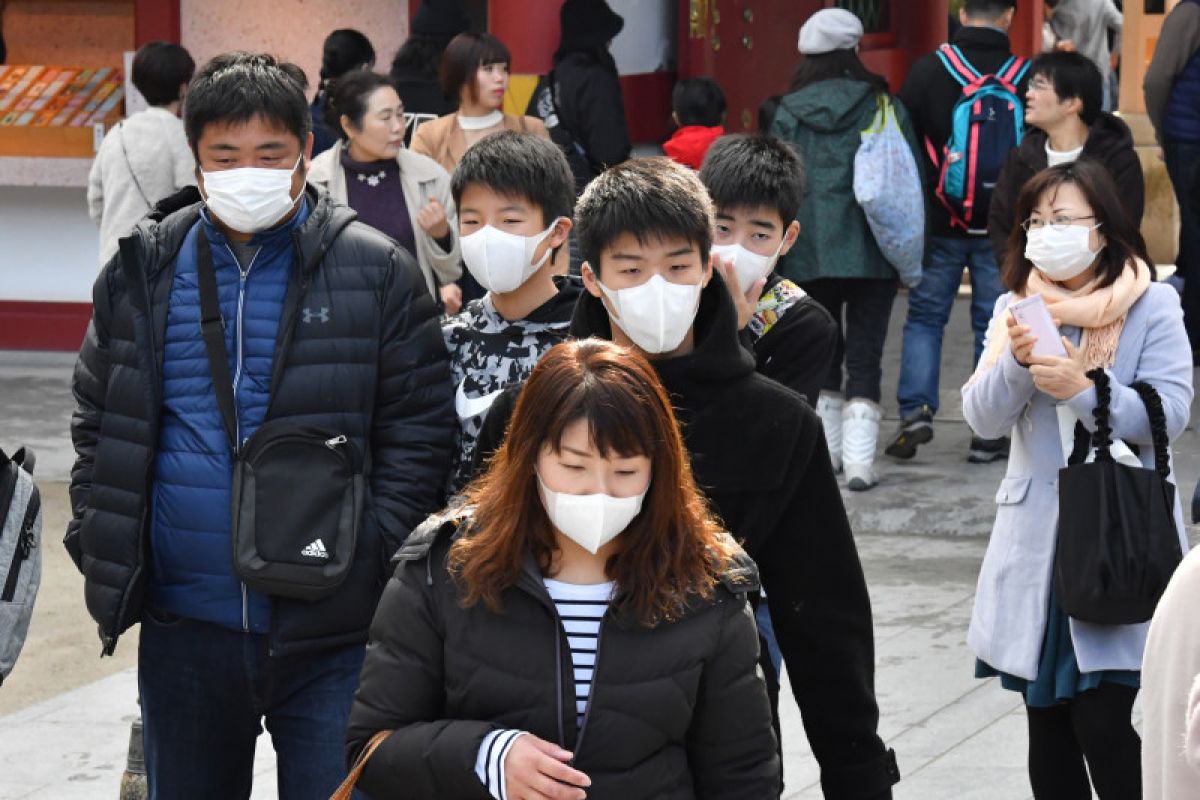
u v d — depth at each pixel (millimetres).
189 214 13211
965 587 23625
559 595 9492
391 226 22219
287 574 12531
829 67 26750
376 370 13133
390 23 37094
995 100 27516
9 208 38438
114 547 12859
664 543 9398
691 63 39375
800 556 11602
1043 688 14422
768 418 11312
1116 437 14203
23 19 38781
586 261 11211
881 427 31469
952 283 28641
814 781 17703
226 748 13297
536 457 9273
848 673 11734
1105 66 46156
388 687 9648
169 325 12984
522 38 34656
